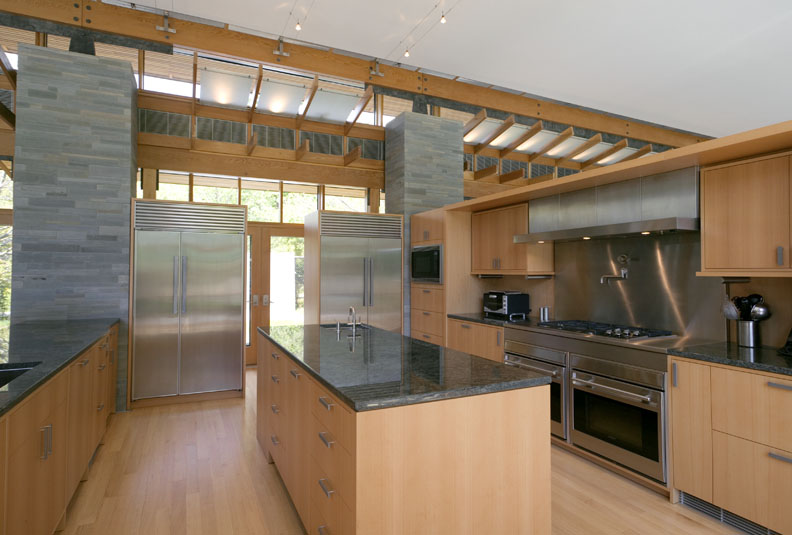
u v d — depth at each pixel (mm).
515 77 4969
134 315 4344
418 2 3732
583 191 3752
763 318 2666
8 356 2289
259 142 5434
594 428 3139
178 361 4516
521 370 2020
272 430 2982
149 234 4398
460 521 1694
